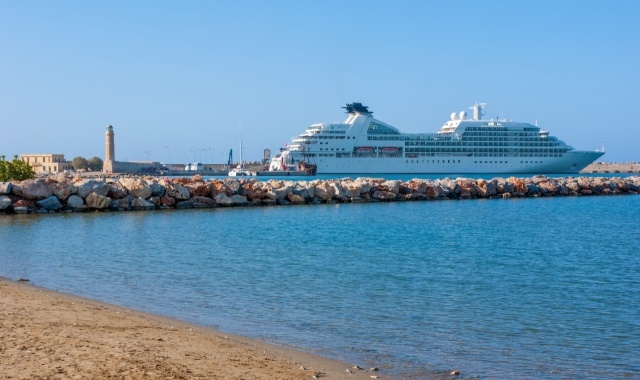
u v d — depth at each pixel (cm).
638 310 1889
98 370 1063
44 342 1220
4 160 6762
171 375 1074
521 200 7838
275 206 6219
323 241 3638
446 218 5278
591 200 8000
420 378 1234
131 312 1694
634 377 1280
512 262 2894
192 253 3072
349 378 1191
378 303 1959
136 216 4950
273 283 2289
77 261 2748
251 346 1392
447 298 2058
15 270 2475
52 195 5175
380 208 6216
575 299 2058
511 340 1541
